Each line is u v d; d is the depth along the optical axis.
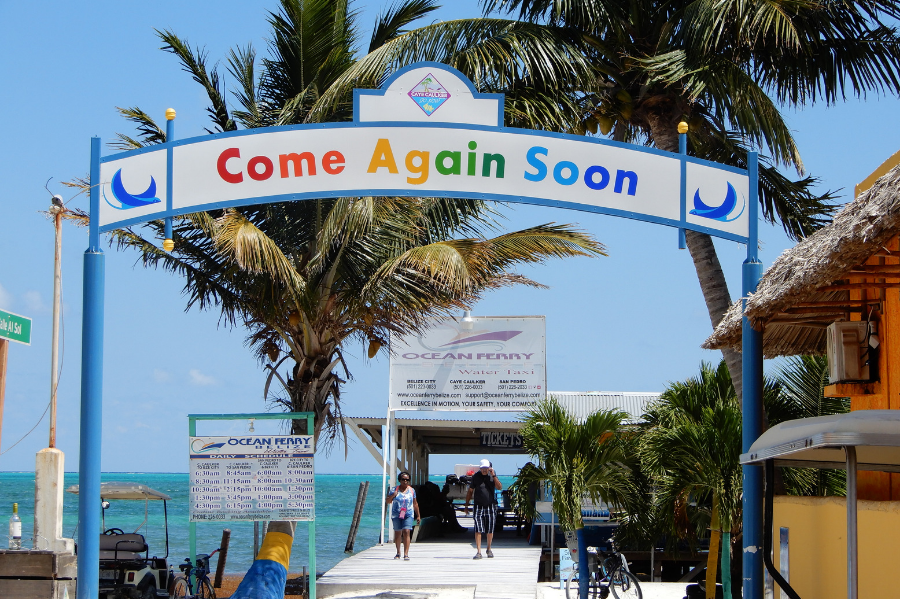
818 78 13.34
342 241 12.53
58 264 11.14
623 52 13.29
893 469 6.83
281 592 10.62
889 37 12.79
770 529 6.02
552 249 13.07
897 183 5.42
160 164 8.90
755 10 12.10
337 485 135.62
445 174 8.97
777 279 7.19
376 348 13.45
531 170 8.97
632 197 8.94
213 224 11.76
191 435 12.31
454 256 11.51
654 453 11.62
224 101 13.49
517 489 11.78
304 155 8.97
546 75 12.50
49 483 9.97
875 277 7.70
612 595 12.93
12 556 9.00
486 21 12.68
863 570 6.19
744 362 8.49
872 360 8.22
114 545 12.95
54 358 10.96
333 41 13.38
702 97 13.29
